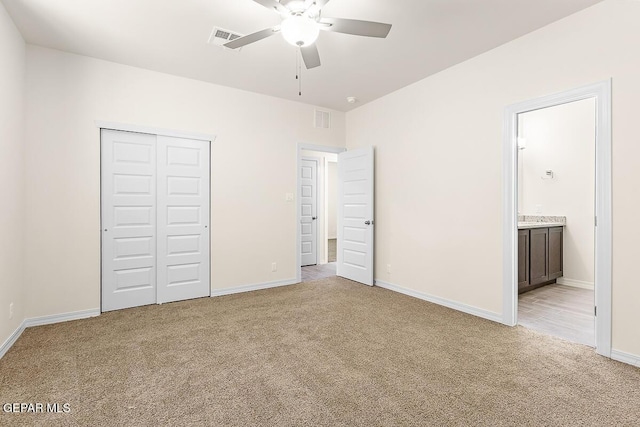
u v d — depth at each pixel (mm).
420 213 3834
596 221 2389
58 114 3059
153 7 2402
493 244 3082
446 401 1804
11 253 2557
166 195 3668
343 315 3250
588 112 4293
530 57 2764
